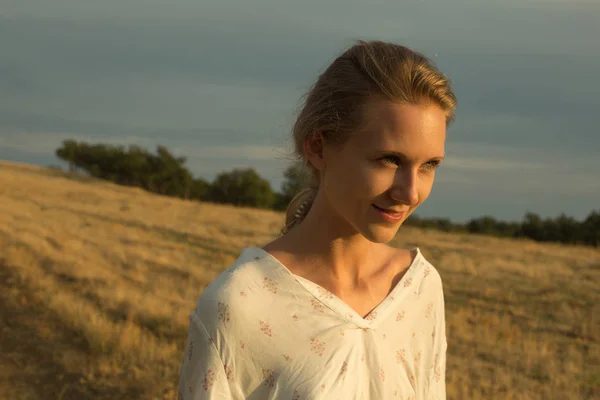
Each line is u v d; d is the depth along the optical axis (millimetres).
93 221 23250
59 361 7973
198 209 34062
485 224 45031
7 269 12250
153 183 63094
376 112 1201
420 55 1268
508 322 12047
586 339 11180
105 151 65875
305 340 1302
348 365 1312
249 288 1312
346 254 1408
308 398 1255
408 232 28938
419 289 1517
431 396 1530
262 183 57906
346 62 1270
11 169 49156
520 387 7895
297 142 1366
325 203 1386
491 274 17625
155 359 8039
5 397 7098
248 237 24031
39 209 25422
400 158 1209
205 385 1271
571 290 15766
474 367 8672
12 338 8727
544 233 42094
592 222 41312
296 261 1404
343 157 1247
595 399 7695
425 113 1203
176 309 10461
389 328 1428
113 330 8867
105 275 12758
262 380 1287
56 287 11430
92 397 7066
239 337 1283
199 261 17312
